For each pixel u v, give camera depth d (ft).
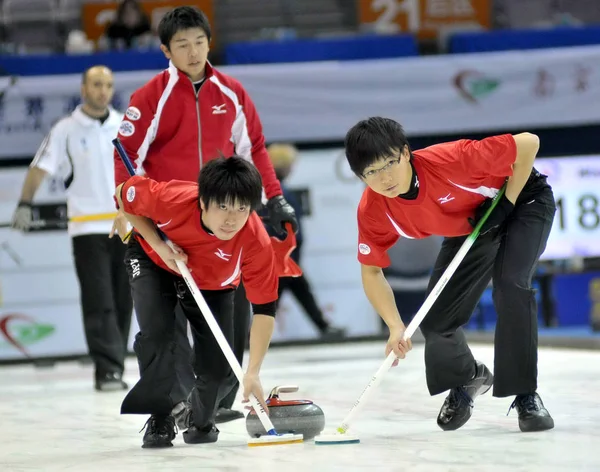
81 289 64.49
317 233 98.73
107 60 97.40
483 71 99.30
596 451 31.48
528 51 102.68
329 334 94.48
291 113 97.40
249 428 37.96
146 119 41.78
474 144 35.45
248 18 126.31
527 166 35.68
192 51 41.39
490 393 49.52
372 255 37.52
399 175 33.83
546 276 103.45
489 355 72.08
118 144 39.65
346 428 36.11
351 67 97.76
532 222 36.99
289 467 30.83
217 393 37.29
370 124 33.58
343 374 67.97
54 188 94.48
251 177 32.89
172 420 37.78
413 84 98.73
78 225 63.93
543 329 102.83
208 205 33.01
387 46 102.58
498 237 37.93
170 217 35.04
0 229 93.97
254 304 36.47
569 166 100.89
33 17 121.19
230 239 35.27
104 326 64.18
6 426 47.21
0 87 92.53
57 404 56.90
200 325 37.40
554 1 125.18
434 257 98.48
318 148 101.86
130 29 106.22
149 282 37.04
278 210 42.70
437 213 36.09
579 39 104.17
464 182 35.37
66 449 38.34
